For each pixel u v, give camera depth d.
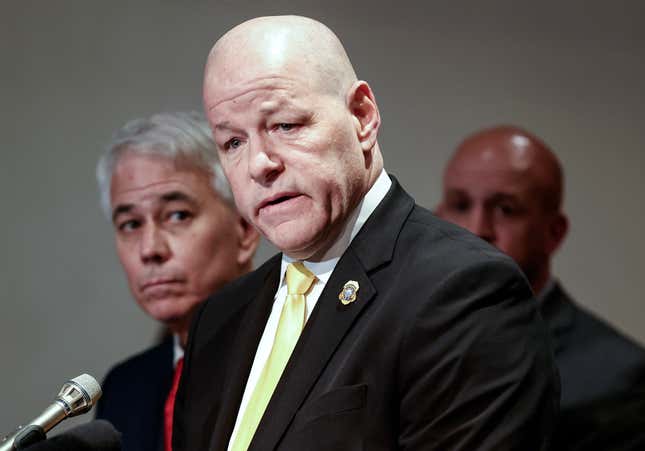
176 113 6.27
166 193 6.05
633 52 9.99
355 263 4.07
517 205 7.69
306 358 3.94
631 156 9.96
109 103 9.54
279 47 3.99
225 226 6.18
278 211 3.99
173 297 6.09
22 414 9.33
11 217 9.46
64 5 9.57
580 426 7.12
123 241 6.20
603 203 9.92
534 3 9.92
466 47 9.88
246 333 4.36
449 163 7.96
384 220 4.17
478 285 3.86
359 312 3.95
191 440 4.39
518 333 3.85
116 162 6.21
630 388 7.21
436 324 3.79
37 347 9.41
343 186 4.02
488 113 9.88
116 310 9.49
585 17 9.98
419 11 9.80
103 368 9.45
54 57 9.54
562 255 9.82
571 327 7.50
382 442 3.77
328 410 3.78
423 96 9.80
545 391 3.84
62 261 9.49
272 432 3.84
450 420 3.72
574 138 9.96
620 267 9.85
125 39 9.56
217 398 4.38
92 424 4.00
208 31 9.59
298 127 3.97
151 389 6.44
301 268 4.25
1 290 9.41
